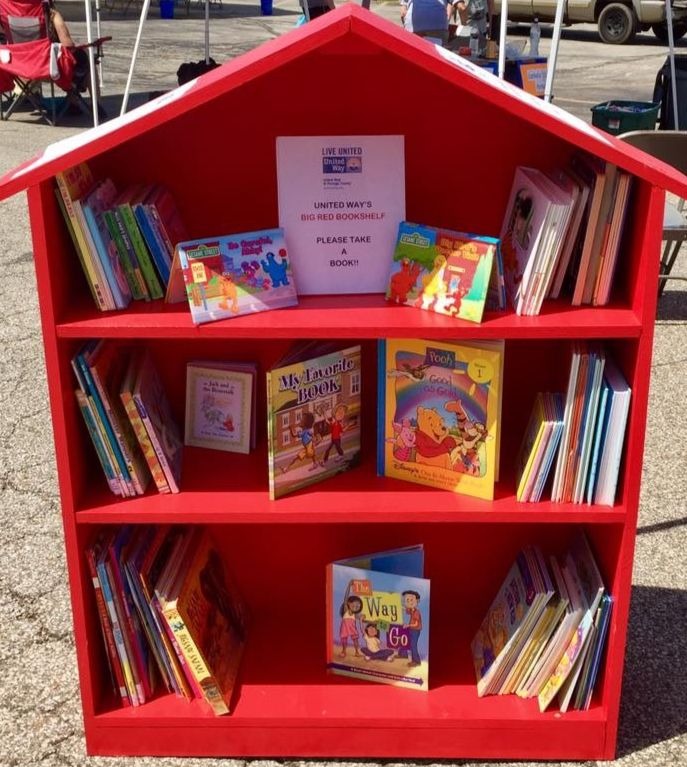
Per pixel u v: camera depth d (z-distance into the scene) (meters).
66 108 10.13
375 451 2.42
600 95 11.19
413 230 2.10
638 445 2.07
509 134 2.24
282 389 2.13
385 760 2.31
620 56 14.21
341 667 2.43
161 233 2.08
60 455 2.07
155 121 1.79
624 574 2.16
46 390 4.27
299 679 2.42
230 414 2.41
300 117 2.23
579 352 2.07
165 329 1.97
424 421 2.20
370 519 2.13
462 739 2.29
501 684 2.34
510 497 2.19
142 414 2.12
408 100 2.22
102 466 2.21
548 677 2.29
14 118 10.20
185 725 2.29
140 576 2.25
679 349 4.82
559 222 1.95
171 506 2.15
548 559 2.55
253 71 1.75
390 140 2.13
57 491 3.49
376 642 2.38
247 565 2.67
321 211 2.14
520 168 2.23
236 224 2.32
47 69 9.59
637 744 2.33
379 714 2.29
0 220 6.79
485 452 2.15
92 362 2.09
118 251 2.07
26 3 9.49
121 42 15.47
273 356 2.46
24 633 2.72
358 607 2.37
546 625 2.27
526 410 2.50
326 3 6.32
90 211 1.97
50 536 3.21
